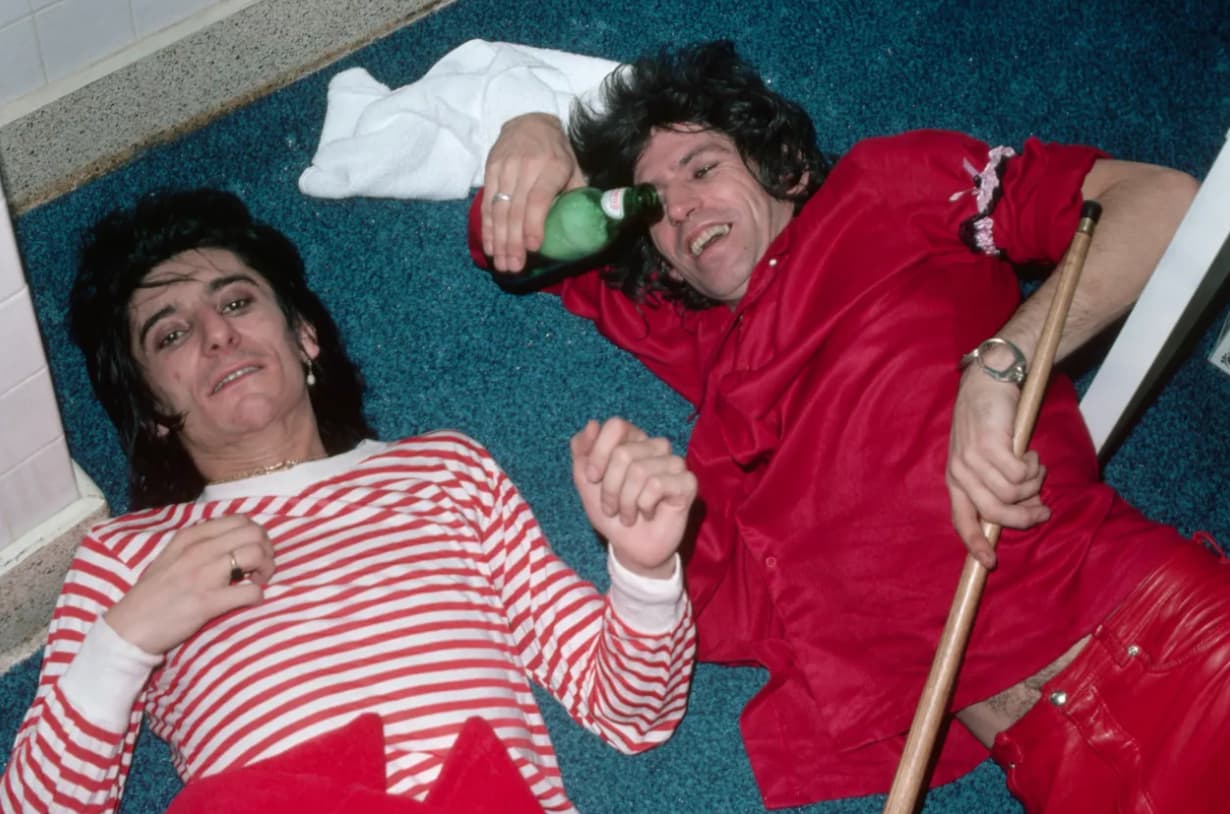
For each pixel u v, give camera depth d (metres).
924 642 1.69
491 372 2.10
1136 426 2.04
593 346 2.12
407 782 1.49
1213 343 2.09
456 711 1.53
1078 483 1.65
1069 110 2.30
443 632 1.56
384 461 1.70
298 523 1.63
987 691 1.64
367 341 2.10
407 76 2.32
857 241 1.74
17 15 1.92
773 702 1.81
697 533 1.84
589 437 1.46
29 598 1.83
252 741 1.50
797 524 1.74
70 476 1.76
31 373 1.57
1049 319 1.58
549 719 1.87
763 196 1.84
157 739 1.82
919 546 1.68
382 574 1.58
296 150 2.23
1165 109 2.30
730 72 1.85
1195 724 1.50
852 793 1.78
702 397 1.91
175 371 1.68
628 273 1.98
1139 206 1.66
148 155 2.19
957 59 2.34
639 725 1.67
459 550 1.65
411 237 2.17
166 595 1.50
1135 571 1.57
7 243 1.43
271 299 1.75
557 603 1.68
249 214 1.83
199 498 1.68
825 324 1.72
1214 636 1.51
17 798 1.51
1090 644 1.58
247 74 2.23
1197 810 1.50
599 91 2.01
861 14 2.38
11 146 2.04
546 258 1.96
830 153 2.13
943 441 1.66
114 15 2.04
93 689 1.49
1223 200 1.44
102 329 1.73
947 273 1.76
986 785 1.84
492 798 1.43
